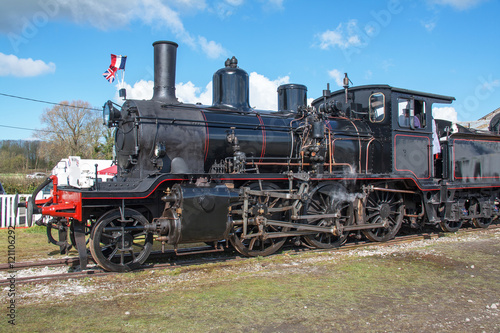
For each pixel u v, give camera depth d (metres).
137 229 6.44
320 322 4.22
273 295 5.10
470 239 9.45
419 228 10.71
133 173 7.06
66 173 18.53
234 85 8.23
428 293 5.27
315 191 7.96
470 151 11.10
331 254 7.62
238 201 7.00
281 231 7.61
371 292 5.27
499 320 4.35
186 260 7.11
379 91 9.33
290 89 9.34
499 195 12.45
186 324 4.14
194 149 7.14
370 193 9.06
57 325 4.12
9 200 12.36
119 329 4.01
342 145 8.54
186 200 6.12
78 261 6.94
